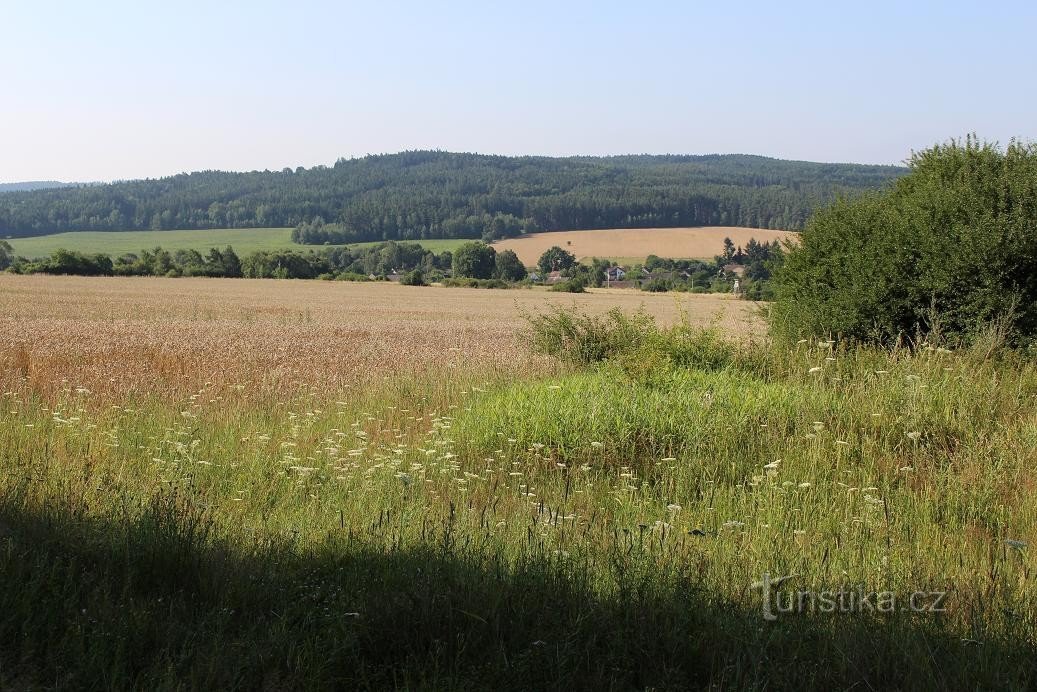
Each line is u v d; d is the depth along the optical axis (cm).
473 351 2227
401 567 517
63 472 712
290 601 479
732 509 729
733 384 1153
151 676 384
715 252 15162
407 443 995
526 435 951
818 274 1596
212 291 8012
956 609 490
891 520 670
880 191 1722
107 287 8138
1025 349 1388
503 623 448
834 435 932
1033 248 1405
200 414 1119
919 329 1470
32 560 491
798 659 422
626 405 1011
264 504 708
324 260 13525
